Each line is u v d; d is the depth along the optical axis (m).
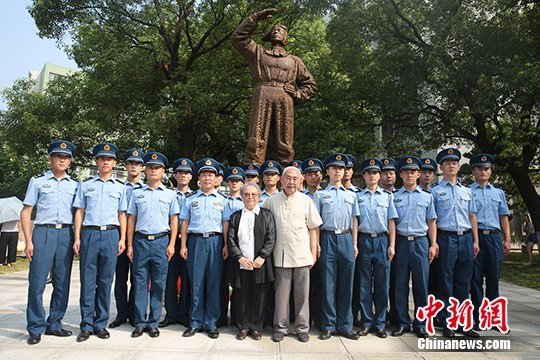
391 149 13.98
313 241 4.38
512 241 20.11
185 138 14.55
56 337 4.19
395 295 4.62
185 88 12.45
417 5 12.63
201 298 4.45
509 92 10.72
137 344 3.99
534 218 12.51
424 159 5.05
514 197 17.34
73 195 4.38
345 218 4.45
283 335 4.20
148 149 13.55
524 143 10.94
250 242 4.24
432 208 4.61
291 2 13.31
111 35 14.02
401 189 4.79
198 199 4.65
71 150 4.43
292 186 4.33
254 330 4.22
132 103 14.67
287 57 6.66
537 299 7.11
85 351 3.75
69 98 14.35
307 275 4.28
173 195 4.67
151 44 14.26
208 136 17.08
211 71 13.12
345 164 4.69
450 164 4.79
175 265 4.88
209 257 4.46
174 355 3.67
